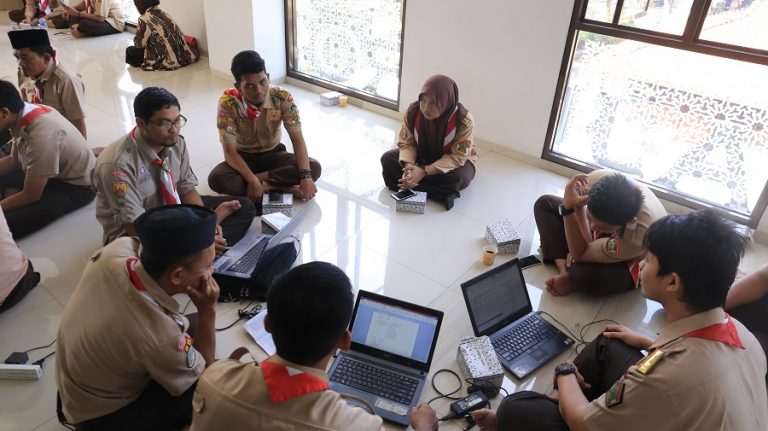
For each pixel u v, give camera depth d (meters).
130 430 1.62
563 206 2.48
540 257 2.85
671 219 1.33
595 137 3.55
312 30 4.80
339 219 3.09
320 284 1.09
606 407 1.39
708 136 3.13
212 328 1.80
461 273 2.71
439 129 3.22
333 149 3.93
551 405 1.67
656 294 1.36
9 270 2.23
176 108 2.28
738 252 1.25
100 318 1.46
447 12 3.74
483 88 3.83
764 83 2.85
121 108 4.50
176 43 5.46
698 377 1.22
